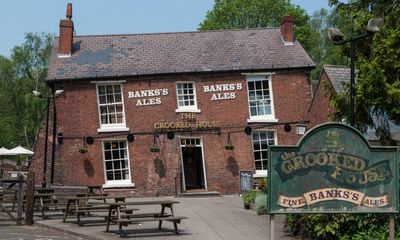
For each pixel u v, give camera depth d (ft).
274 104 95.91
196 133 94.32
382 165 36.45
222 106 95.30
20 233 50.03
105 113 94.27
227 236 46.75
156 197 91.09
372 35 46.16
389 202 36.29
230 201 81.05
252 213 64.18
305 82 96.63
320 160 35.99
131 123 93.71
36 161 93.71
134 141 93.40
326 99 81.51
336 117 48.75
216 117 94.99
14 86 201.05
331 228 40.57
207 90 95.35
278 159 35.68
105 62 96.53
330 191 35.91
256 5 162.81
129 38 103.91
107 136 93.15
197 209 69.00
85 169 92.32
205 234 47.80
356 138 36.37
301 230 44.50
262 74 96.37
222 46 101.65
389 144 49.34
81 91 93.66
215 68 95.40
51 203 65.62
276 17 163.53
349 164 36.17
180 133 94.02
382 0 49.37
